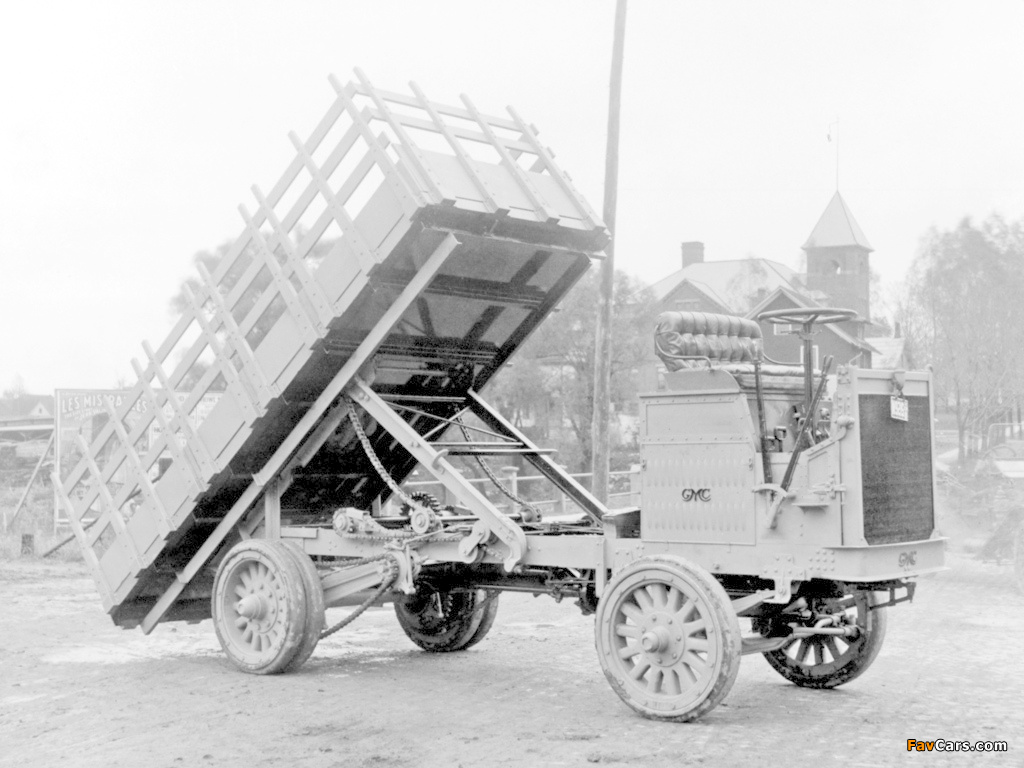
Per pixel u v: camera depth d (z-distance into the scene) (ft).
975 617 43.83
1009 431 130.93
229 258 33.30
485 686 30.83
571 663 34.60
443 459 31.32
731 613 25.64
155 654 35.88
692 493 27.71
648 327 123.75
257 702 28.71
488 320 34.37
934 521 28.43
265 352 32.22
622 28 62.90
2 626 41.24
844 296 247.91
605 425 64.23
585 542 29.22
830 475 25.95
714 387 27.53
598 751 23.57
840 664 30.09
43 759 23.29
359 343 32.07
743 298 236.84
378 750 23.80
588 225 32.01
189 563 35.81
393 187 29.04
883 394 27.02
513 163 31.48
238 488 35.09
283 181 32.01
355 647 37.65
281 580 32.22
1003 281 138.72
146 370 35.40
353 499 38.19
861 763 22.61
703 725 25.96
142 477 35.35
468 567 34.01
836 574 25.75
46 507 92.89
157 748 24.08
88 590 51.11
